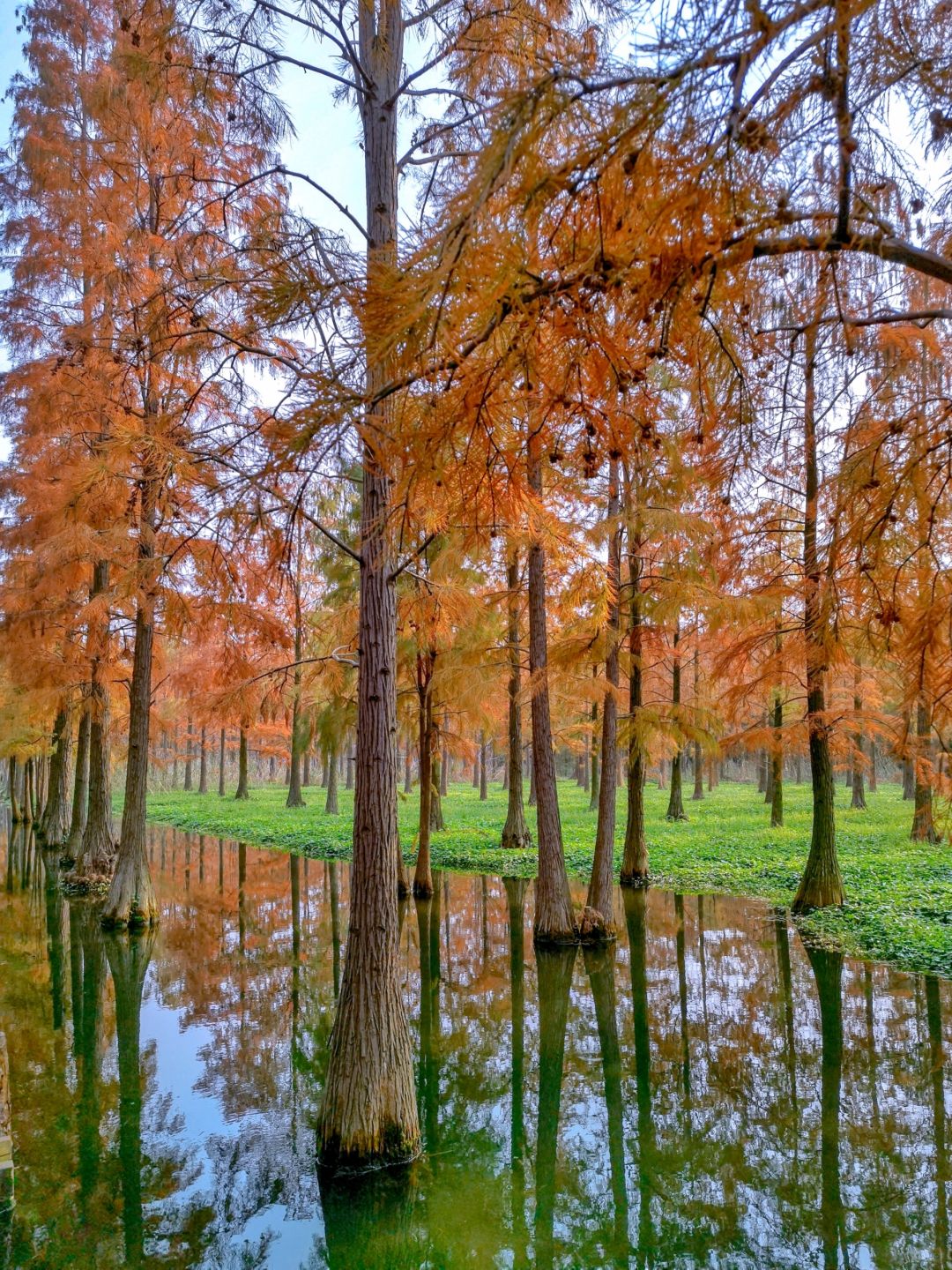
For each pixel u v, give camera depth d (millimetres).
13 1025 8023
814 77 1793
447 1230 4570
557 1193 4930
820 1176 4961
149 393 9516
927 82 2098
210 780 55969
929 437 2727
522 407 2189
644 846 14227
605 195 1621
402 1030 5281
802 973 8930
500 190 1566
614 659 11305
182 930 12000
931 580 2777
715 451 3252
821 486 3406
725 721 13156
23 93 12984
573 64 1634
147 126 10523
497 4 4098
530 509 2498
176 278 5523
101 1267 4254
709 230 1676
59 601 12953
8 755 22391
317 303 2863
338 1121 5059
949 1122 5547
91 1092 6430
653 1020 7750
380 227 5242
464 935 11305
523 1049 7215
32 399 11734
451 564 8281
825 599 3045
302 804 30938
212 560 4641
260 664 8648
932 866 13664
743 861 15594
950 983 8328
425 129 5562
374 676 5203
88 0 13766
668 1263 4188
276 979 9516
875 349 3025
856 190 2143
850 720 11289
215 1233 4551
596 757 23750
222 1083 6590
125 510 10008
